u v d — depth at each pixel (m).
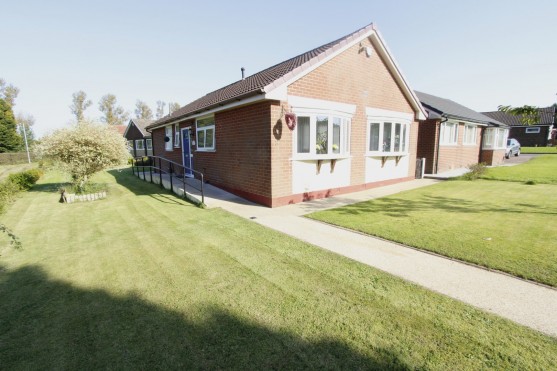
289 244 5.15
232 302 3.29
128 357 2.48
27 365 2.42
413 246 4.98
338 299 3.31
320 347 2.54
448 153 16.81
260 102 8.13
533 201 8.74
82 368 2.38
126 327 2.89
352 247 5.00
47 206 8.92
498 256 4.45
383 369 2.28
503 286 3.59
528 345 2.52
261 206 8.32
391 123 11.92
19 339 2.75
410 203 8.63
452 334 2.67
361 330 2.75
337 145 9.70
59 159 10.43
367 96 10.55
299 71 8.02
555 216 6.88
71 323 2.98
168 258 4.60
